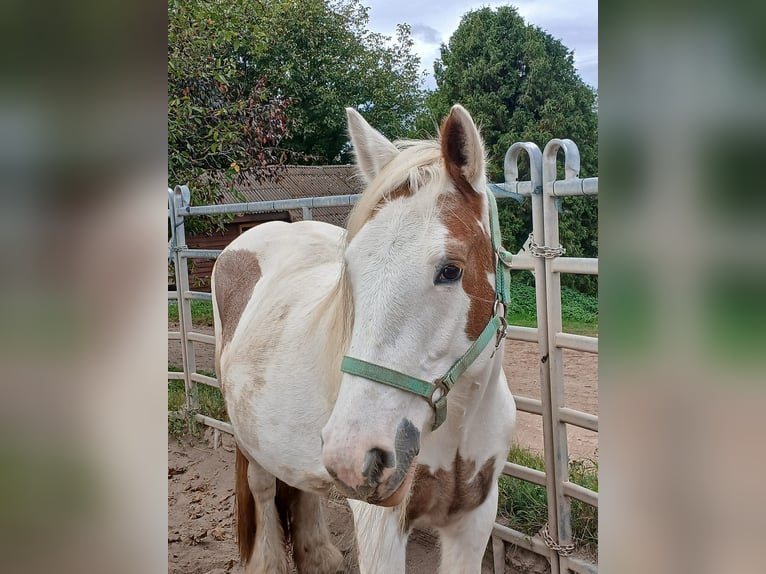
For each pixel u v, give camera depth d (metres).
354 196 3.31
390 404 1.33
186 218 6.09
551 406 2.47
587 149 11.95
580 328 8.11
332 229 2.73
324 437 1.33
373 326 1.34
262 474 2.62
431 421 1.46
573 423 2.38
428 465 1.71
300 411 2.00
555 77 12.01
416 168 1.46
